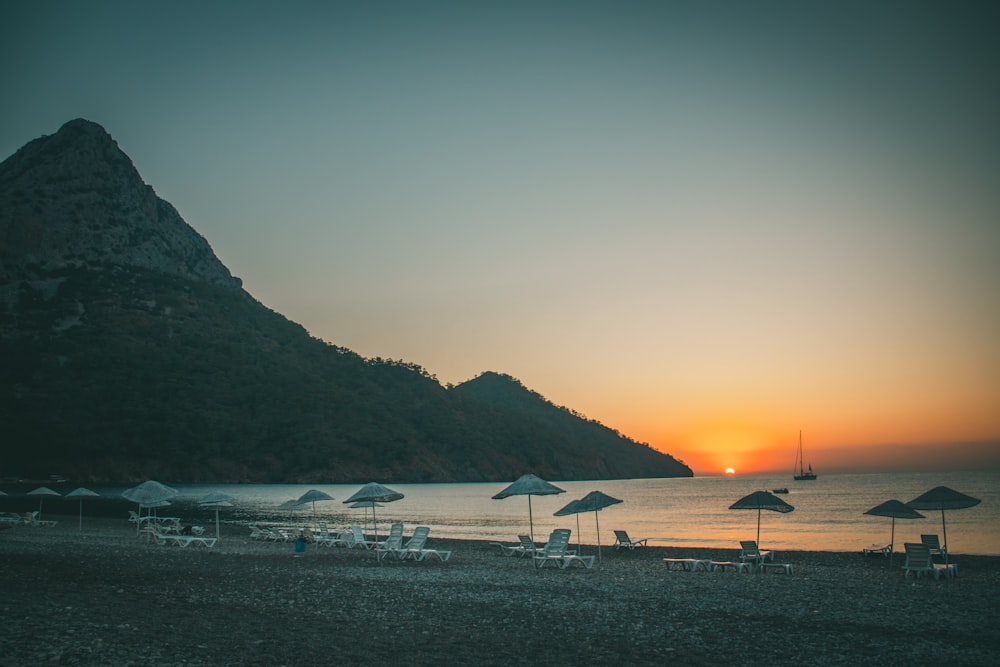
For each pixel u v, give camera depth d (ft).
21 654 36.65
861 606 56.90
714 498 413.18
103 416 530.27
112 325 651.25
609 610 54.08
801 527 194.18
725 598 60.49
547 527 197.06
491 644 42.19
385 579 70.69
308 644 41.06
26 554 82.48
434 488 565.12
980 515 228.02
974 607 56.75
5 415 495.41
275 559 89.25
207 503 104.42
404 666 36.96
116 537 119.75
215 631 43.68
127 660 36.29
